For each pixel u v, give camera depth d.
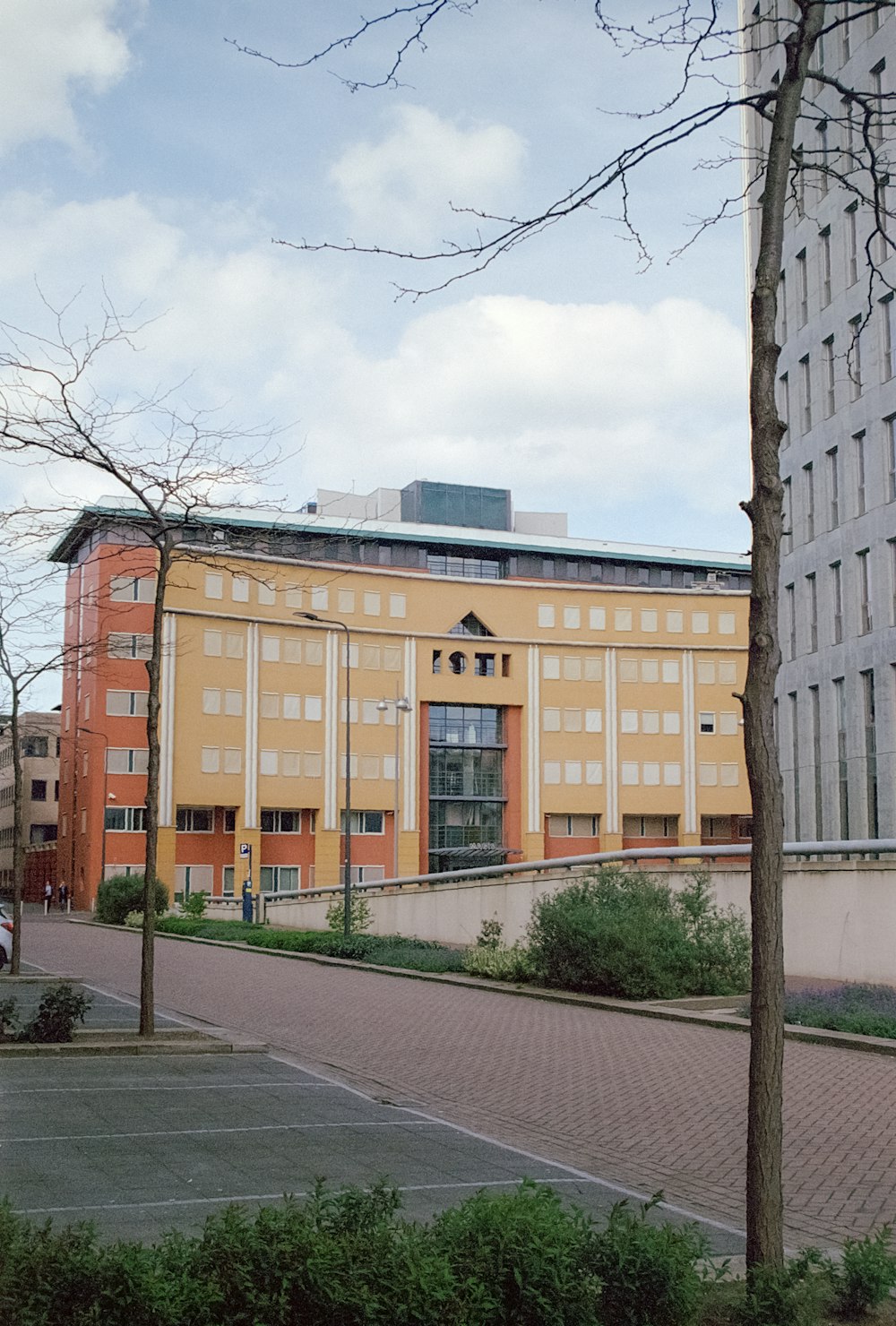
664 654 90.31
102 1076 14.24
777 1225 6.13
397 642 84.56
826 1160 10.97
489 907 39.72
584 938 24.31
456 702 86.25
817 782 46.16
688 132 7.06
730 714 90.56
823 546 45.12
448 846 87.06
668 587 94.19
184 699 75.12
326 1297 5.50
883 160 7.89
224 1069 15.20
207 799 75.50
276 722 78.88
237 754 76.94
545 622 88.88
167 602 74.44
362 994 25.44
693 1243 6.55
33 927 53.69
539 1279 5.71
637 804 88.69
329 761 80.62
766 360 6.65
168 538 17.78
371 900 47.50
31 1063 15.13
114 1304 5.31
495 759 88.88
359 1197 6.50
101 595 24.05
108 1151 10.25
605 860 33.88
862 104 7.30
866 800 42.16
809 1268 6.77
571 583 89.94
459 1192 9.34
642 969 23.50
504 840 88.31
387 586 84.50
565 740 88.38
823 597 45.28
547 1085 15.00
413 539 86.69
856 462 43.06
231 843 77.25
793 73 6.74
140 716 74.06
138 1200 8.66
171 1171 9.59
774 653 6.45
